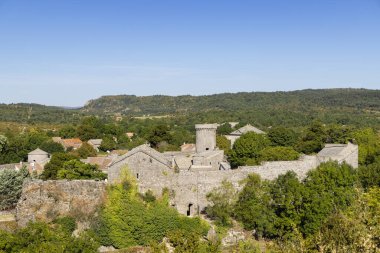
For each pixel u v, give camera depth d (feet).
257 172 243.60
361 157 327.06
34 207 229.04
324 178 229.45
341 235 114.52
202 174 238.89
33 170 365.81
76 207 228.63
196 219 224.74
